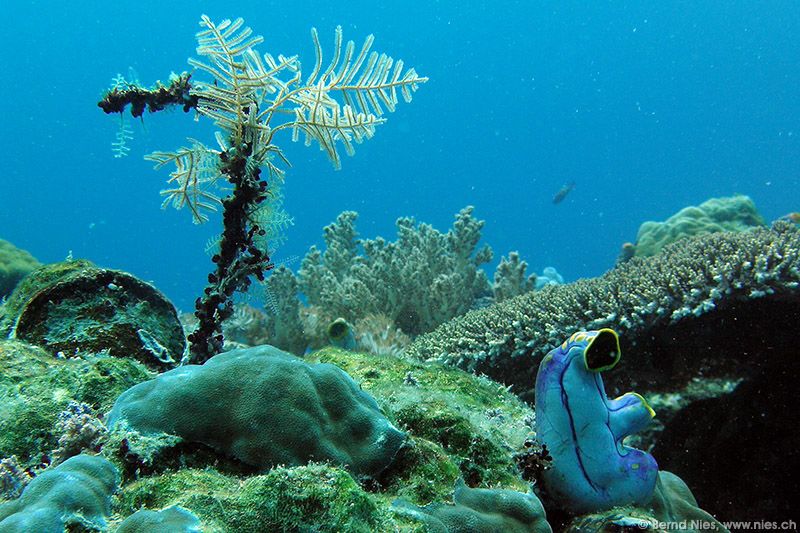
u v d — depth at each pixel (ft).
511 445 8.85
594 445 8.46
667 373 16.22
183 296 243.40
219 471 6.14
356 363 10.94
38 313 10.19
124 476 5.80
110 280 10.94
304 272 31.94
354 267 31.32
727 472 15.61
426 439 7.79
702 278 15.93
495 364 18.19
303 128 11.00
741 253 16.35
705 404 15.43
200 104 10.64
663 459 15.53
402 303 28.60
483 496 6.97
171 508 4.97
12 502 5.20
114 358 8.71
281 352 7.54
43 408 7.39
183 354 11.41
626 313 16.48
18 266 30.17
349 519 5.01
